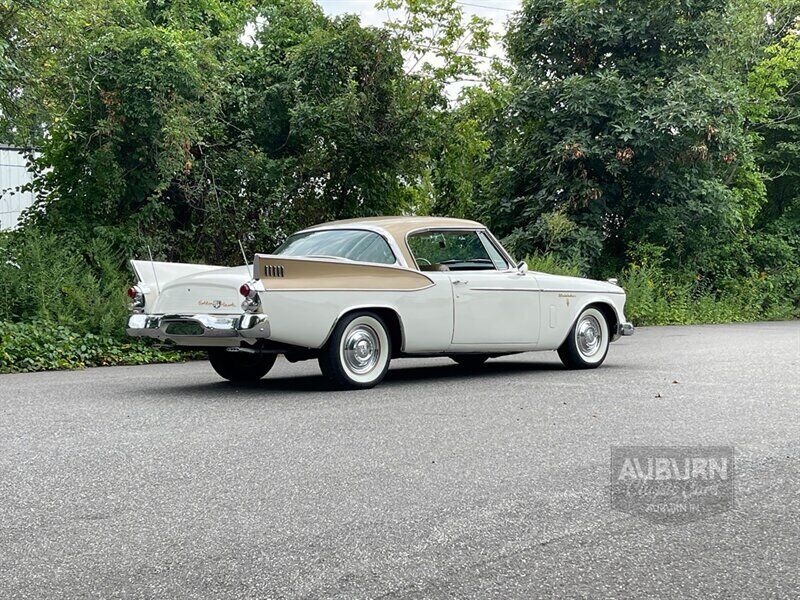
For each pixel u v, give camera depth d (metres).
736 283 26.48
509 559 3.41
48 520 3.93
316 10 19.34
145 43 14.73
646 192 24.22
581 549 3.53
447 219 9.05
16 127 14.03
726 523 3.88
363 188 18.22
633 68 23.20
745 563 3.38
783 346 13.67
